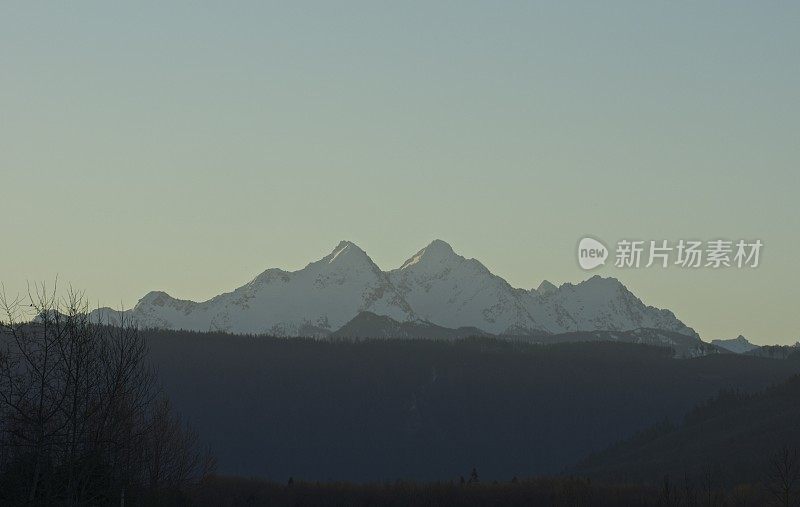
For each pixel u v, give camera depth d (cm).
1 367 10306
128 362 11350
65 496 10562
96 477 11162
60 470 10612
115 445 11294
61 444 10406
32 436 10356
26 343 10519
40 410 10262
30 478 10469
